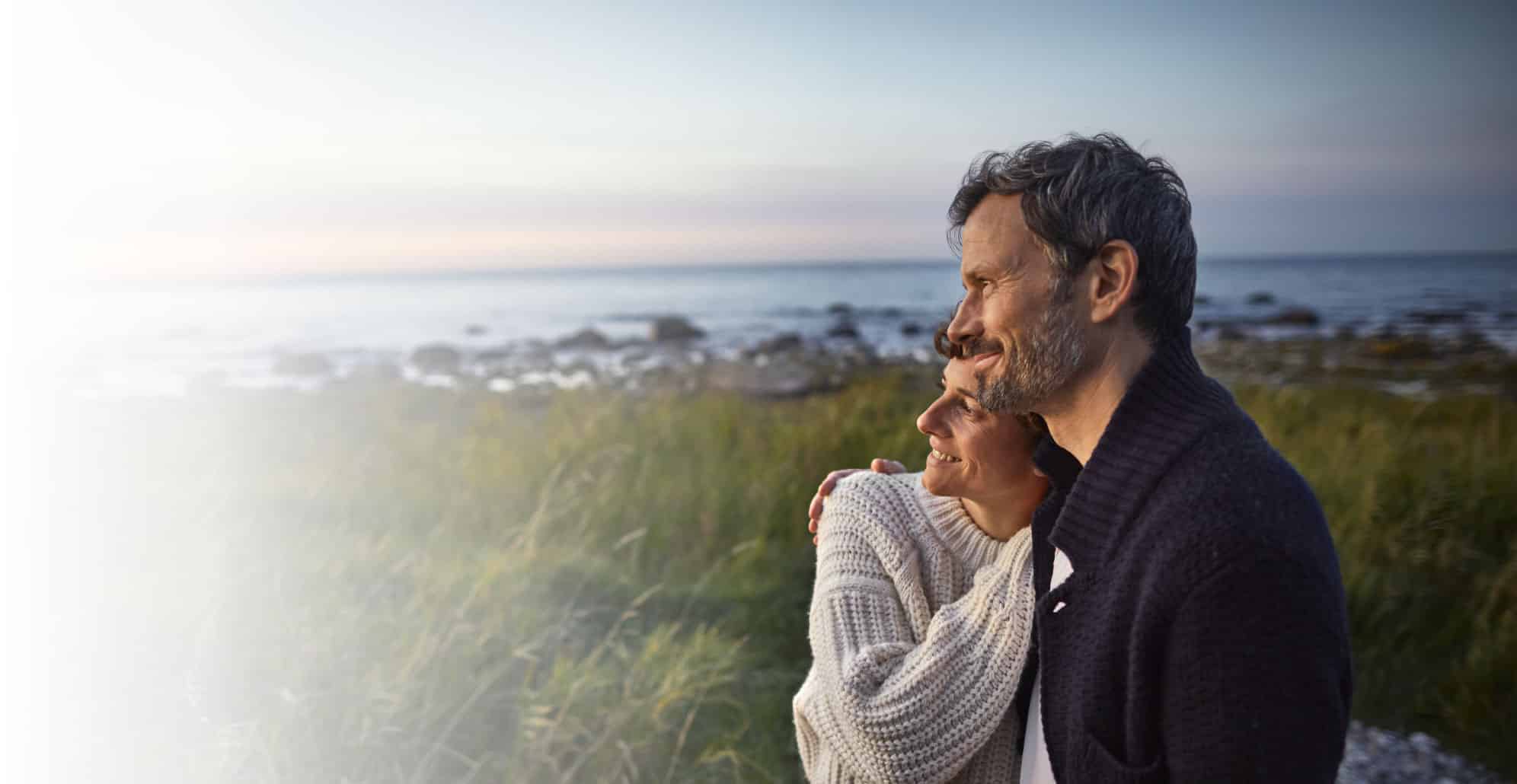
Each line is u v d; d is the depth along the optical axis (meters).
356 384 21.17
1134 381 1.14
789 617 4.70
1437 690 4.38
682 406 9.36
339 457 7.52
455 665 3.41
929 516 1.53
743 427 8.20
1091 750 1.10
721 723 3.60
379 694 3.00
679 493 5.98
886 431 7.89
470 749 3.07
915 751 1.34
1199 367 1.19
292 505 5.44
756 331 38.16
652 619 4.43
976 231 1.18
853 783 1.41
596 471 6.52
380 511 5.55
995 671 1.35
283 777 2.64
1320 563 1.00
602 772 3.12
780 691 3.95
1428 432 9.52
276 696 2.92
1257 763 0.94
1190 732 0.99
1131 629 1.06
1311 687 0.95
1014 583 1.39
